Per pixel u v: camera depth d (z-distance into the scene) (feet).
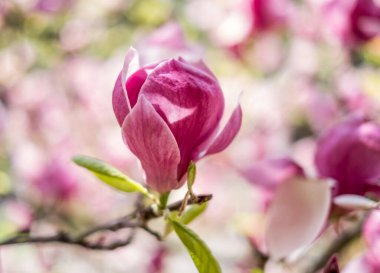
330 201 2.60
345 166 2.64
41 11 6.13
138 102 2.17
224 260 4.22
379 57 4.61
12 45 6.29
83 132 5.99
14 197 4.69
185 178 2.30
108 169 2.31
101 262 4.96
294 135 5.91
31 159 4.83
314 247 3.43
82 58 6.53
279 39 5.90
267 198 2.95
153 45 2.83
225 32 5.11
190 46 2.87
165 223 2.37
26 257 4.69
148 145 2.23
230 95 5.73
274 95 6.04
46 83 6.39
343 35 3.98
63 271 4.81
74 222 4.80
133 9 6.40
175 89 2.19
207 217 5.40
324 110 4.87
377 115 4.73
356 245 3.47
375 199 2.64
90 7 6.52
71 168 4.81
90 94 6.22
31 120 6.04
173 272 5.74
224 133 2.24
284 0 4.91
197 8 6.13
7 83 6.36
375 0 3.83
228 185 5.45
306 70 6.02
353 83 4.92
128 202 4.78
